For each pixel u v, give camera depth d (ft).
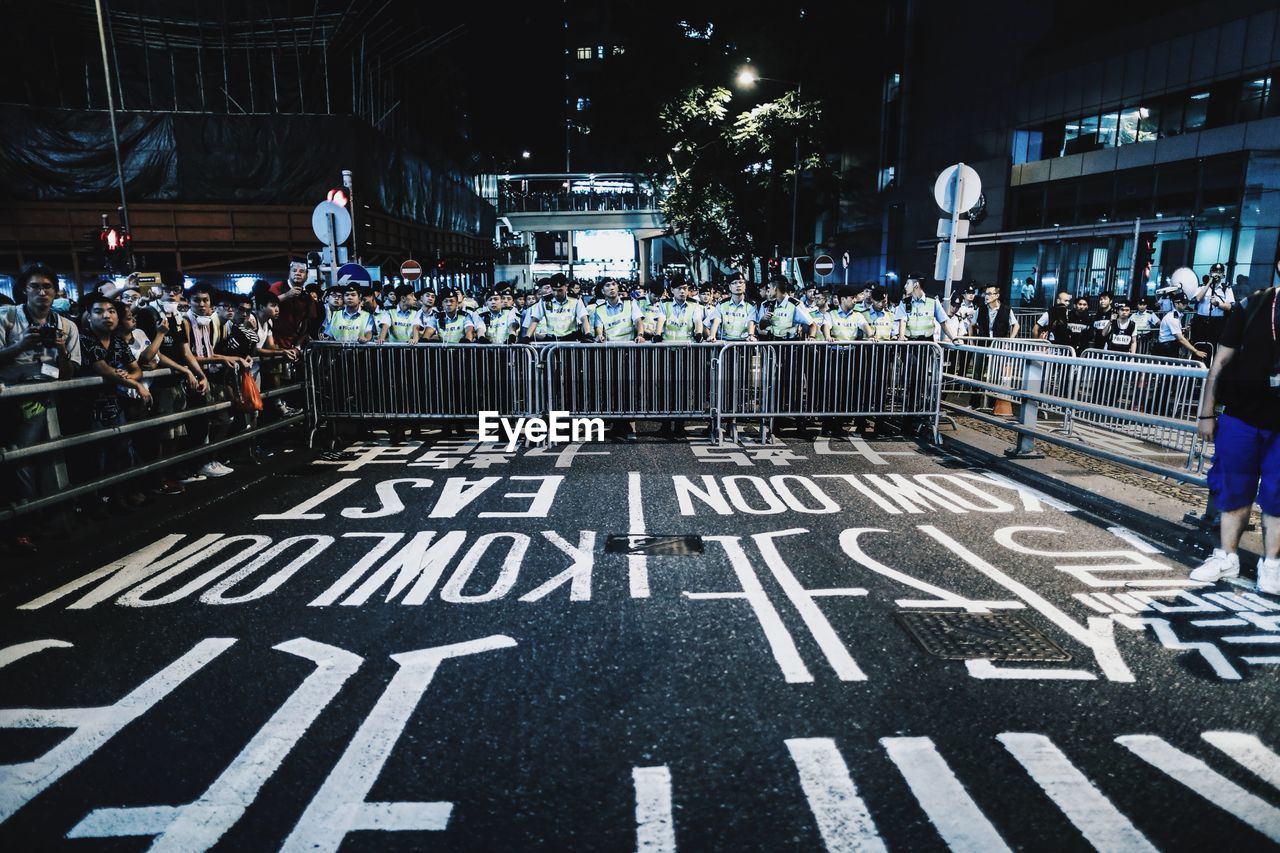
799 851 7.20
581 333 31.89
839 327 29.60
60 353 16.89
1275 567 13.52
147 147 64.34
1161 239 70.38
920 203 111.14
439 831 7.49
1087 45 80.23
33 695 10.18
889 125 121.90
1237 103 63.41
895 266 119.34
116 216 64.80
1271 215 60.64
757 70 96.63
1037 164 88.69
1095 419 22.04
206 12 69.31
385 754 8.80
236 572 14.85
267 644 11.71
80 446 17.88
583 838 7.39
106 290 23.57
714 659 11.17
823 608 13.01
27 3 62.69
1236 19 63.10
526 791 8.12
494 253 159.12
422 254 92.53
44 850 7.25
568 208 163.73
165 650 11.51
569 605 13.20
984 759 8.67
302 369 29.45
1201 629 12.13
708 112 91.35
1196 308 39.70
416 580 14.40
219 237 66.85
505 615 12.80
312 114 67.10
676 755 8.77
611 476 22.70
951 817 7.68
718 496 20.42
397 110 95.45
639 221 163.32
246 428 24.29
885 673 10.70
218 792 8.12
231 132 65.46
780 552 15.90
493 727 9.38
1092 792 8.08
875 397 27.94
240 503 19.83
